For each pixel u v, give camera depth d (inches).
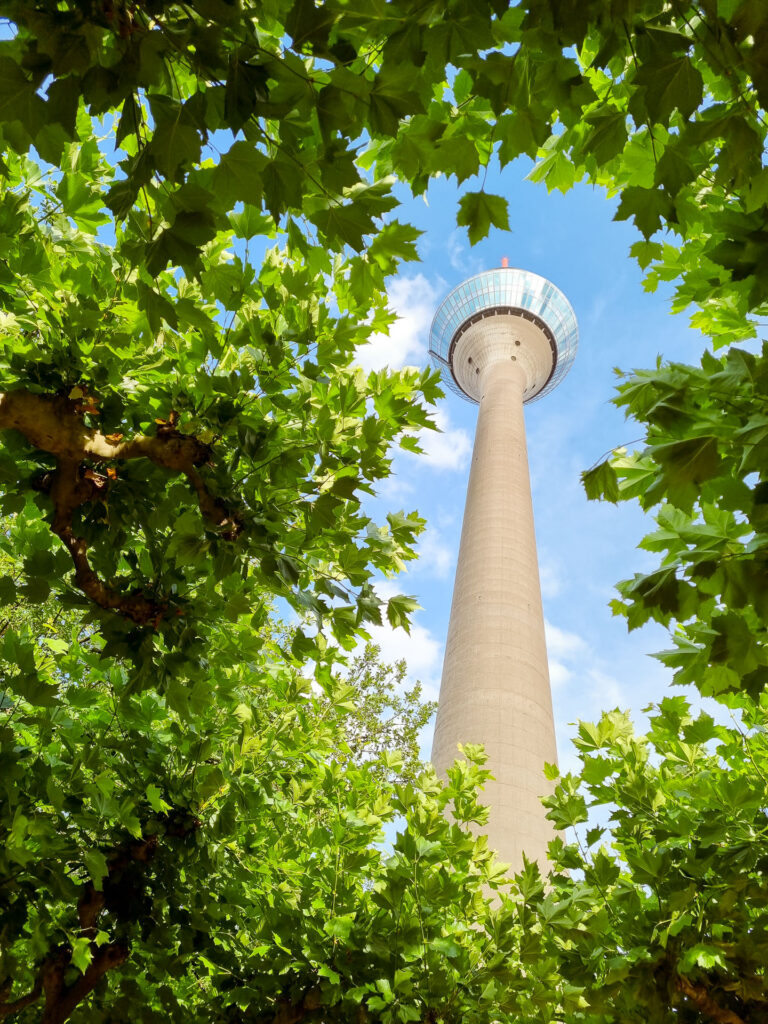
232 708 224.1
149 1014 185.2
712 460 92.8
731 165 88.3
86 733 190.2
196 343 154.8
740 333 140.4
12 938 160.2
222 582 173.9
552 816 222.4
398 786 220.2
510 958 197.3
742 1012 181.0
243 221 133.6
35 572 150.7
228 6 73.2
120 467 154.4
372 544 164.4
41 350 156.6
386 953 181.8
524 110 92.4
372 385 170.2
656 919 184.9
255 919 202.2
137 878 175.6
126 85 75.3
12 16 71.1
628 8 73.7
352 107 83.8
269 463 154.2
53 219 157.3
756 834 177.5
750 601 99.8
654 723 209.3
